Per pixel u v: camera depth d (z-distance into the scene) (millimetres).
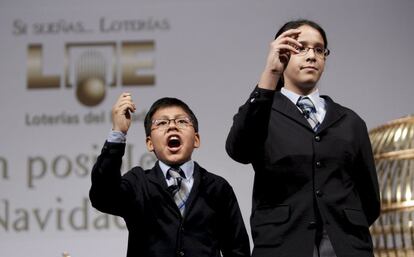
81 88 6742
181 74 6750
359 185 3508
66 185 6551
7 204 6508
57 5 6922
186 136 3787
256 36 6805
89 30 6867
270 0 6855
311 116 3467
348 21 6766
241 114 3295
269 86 3268
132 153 6551
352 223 3240
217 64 6758
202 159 6559
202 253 3576
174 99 3959
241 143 3324
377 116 6578
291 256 3186
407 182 4820
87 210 6477
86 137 6660
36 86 6766
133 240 3615
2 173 6578
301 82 3502
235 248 3754
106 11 6895
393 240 4828
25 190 6535
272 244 3234
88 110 6711
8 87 6766
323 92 6629
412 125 4918
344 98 6617
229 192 3803
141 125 6621
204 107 6684
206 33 6824
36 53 6836
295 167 3314
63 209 6496
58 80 6770
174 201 3633
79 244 6402
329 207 3248
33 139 6660
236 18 6836
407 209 4746
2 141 6648
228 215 3773
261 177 3383
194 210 3637
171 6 6879
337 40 6727
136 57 6785
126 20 6875
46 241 6422
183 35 6824
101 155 3482
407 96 6602
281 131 3389
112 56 6809
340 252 3166
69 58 6820
